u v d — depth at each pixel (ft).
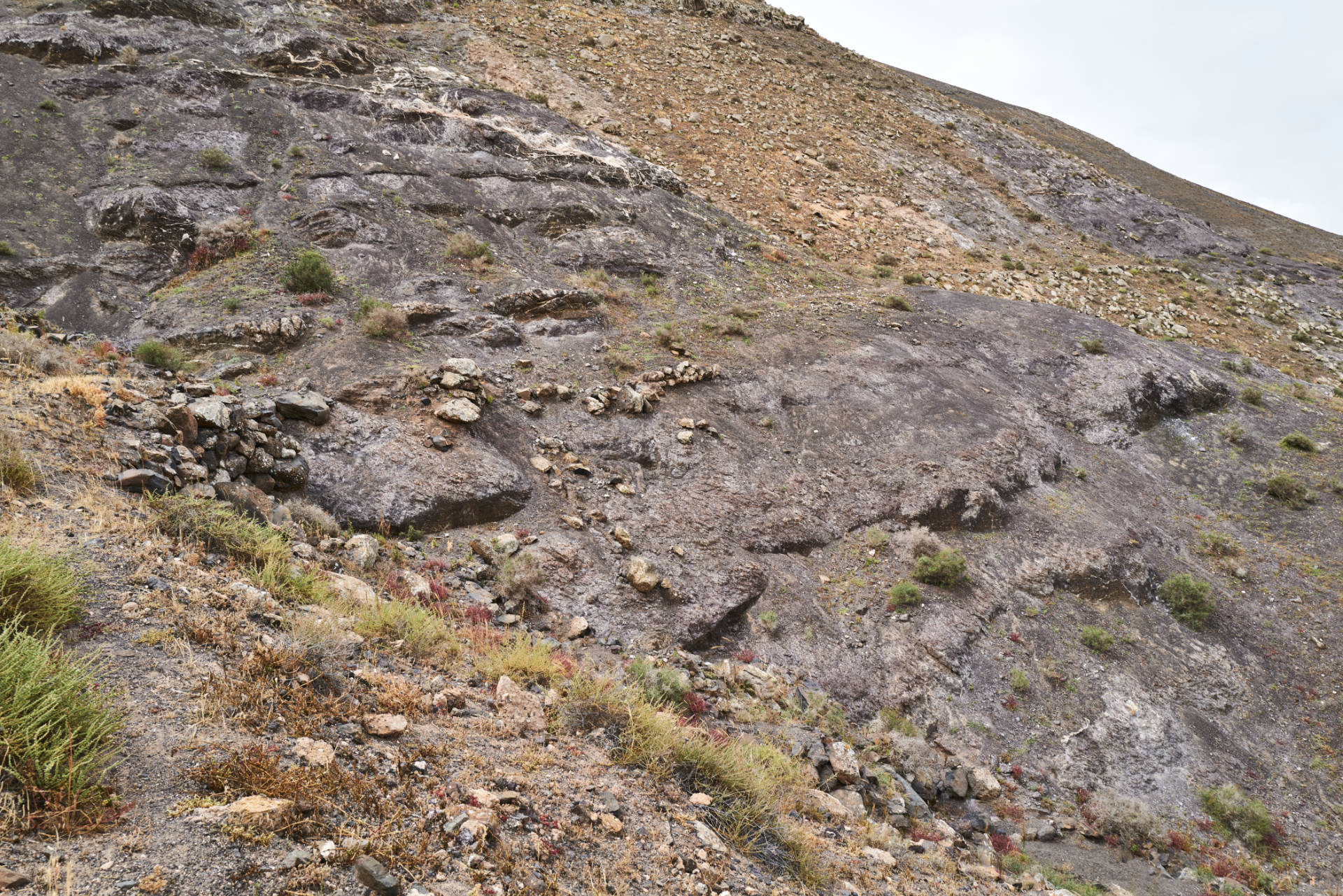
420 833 14.83
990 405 82.94
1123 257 162.09
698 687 40.55
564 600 45.47
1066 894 30.76
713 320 91.50
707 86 185.06
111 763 13.41
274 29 122.52
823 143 173.37
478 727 21.12
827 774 33.96
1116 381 92.32
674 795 21.62
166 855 11.79
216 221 83.30
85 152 88.07
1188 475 83.10
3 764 12.13
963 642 54.13
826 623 53.57
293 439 47.37
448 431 55.21
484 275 88.12
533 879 14.98
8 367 34.30
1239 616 63.10
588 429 64.64
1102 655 56.29
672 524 57.21
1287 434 90.48
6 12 108.68
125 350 60.23
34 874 10.46
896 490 67.41
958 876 28.22
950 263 139.64
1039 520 68.03
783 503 63.46
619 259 101.65
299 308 70.33
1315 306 148.15
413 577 37.91
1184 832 44.29
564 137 126.52
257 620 21.68
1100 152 285.23
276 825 13.33
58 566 18.39
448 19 180.55
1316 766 50.90
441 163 109.40
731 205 138.31
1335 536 72.59
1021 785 45.29
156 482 28.35
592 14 212.02
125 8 117.50
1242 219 222.07
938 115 216.95
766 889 19.13
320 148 103.09
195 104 102.99
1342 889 41.93
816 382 81.41
